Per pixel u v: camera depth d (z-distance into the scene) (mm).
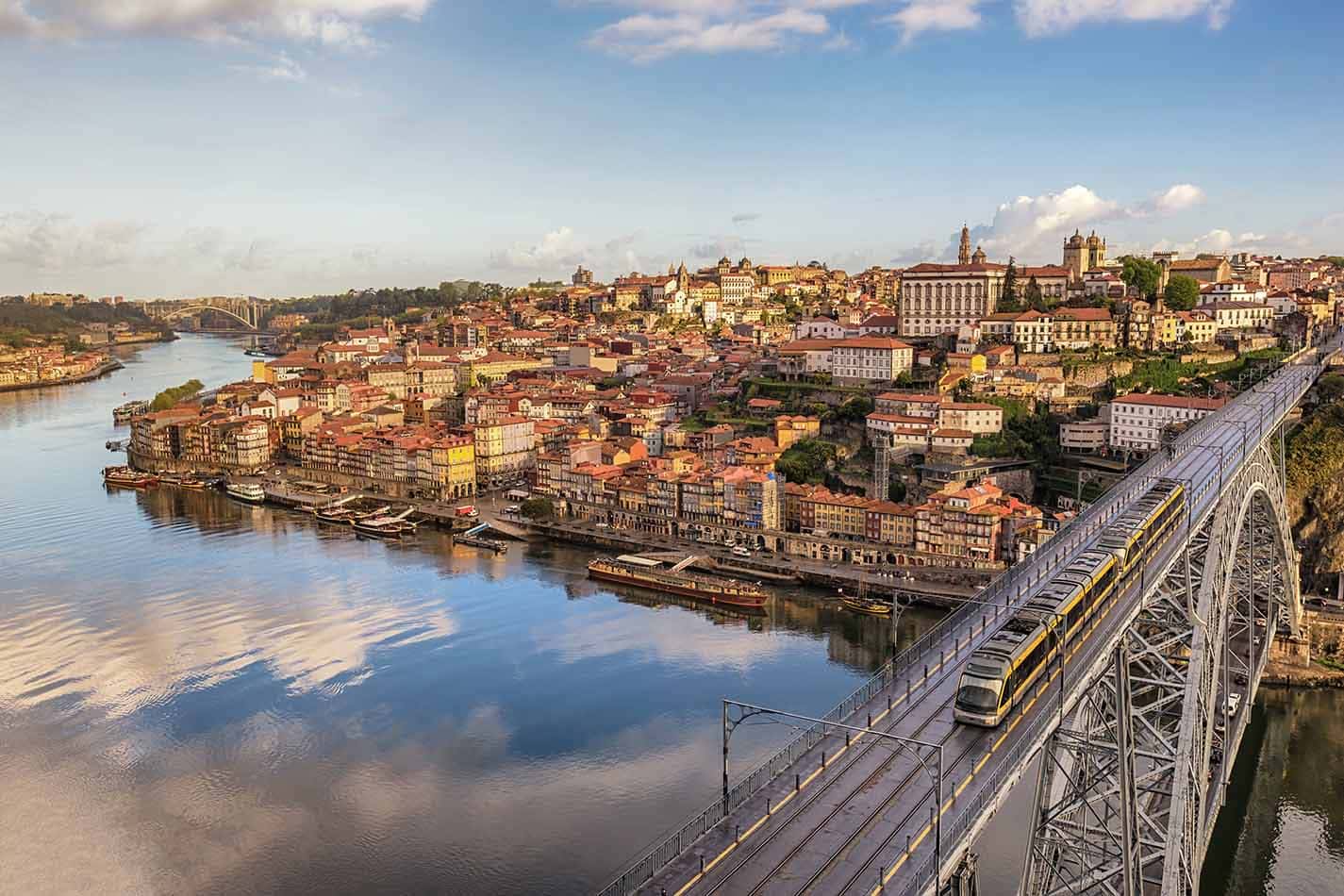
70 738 133250
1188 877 80812
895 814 63438
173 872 105750
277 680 151000
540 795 118688
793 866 58594
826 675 150000
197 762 127562
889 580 189250
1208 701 94625
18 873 106000
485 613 181750
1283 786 118438
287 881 103875
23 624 174000
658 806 115562
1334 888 100250
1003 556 193125
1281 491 147375
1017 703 74812
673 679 150250
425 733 134375
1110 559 91000
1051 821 74625
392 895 101188
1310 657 149625
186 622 175875
